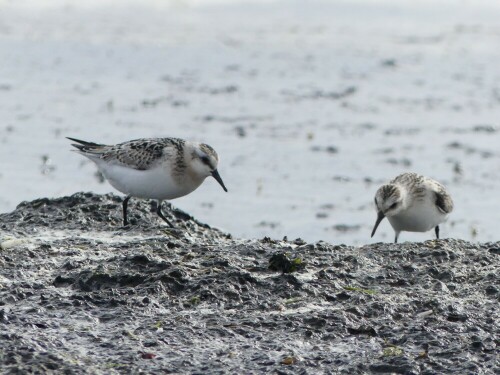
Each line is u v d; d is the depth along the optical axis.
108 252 10.27
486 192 18.70
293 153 20.77
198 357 7.61
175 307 8.62
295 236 16.19
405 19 36.34
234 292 8.89
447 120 23.89
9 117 22.55
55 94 24.98
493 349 7.76
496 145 21.88
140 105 24.36
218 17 36.19
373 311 8.55
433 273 9.64
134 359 7.53
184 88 26.34
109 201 12.84
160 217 12.55
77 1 36.97
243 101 25.25
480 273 9.70
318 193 18.44
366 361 7.54
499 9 37.66
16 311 8.45
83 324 8.20
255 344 7.87
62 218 11.91
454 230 16.84
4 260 9.83
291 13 37.06
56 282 9.16
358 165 20.16
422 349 7.77
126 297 8.74
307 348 7.81
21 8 35.62
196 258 9.95
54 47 30.33
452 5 38.19
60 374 7.15
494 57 30.84
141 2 37.56
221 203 17.72
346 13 37.09
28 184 18.12
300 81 27.61
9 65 27.77
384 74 28.66
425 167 20.14
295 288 9.05
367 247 10.59
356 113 24.42
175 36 32.84
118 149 12.27
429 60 30.44
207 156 12.38
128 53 30.17
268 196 18.06
